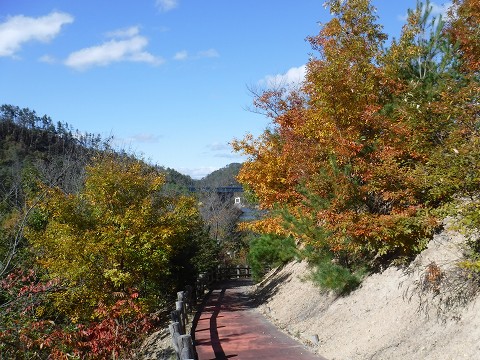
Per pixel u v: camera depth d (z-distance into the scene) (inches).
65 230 634.2
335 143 501.4
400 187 426.6
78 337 516.1
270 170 714.8
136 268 639.8
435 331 338.3
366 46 586.6
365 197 455.2
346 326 449.4
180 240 723.4
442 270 372.2
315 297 594.6
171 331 428.8
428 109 405.1
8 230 653.3
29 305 453.4
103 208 666.8
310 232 533.3
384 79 536.4
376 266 495.8
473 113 373.7
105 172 687.1
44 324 478.3
